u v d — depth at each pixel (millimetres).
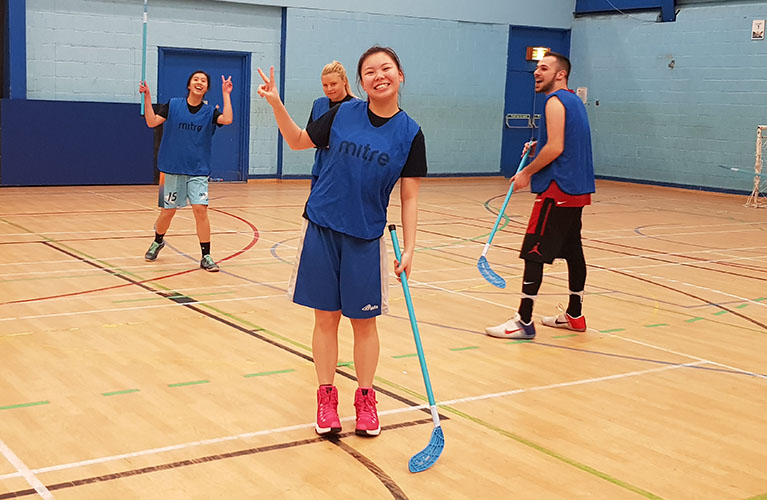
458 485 2752
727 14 13367
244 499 2562
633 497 2721
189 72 12516
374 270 3061
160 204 6176
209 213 9312
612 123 15352
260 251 6984
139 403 3367
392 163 2990
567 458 3023
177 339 4312
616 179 15391
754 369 4273
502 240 8211
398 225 8883
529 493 2715
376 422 3137
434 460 2859
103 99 11828
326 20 13336
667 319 5273
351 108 3084
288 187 12641
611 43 15188
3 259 6191
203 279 5797
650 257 7570
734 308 5637
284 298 5324
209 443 2988
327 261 3053
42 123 11078
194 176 6043
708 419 3514
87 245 6902
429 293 5711
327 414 3111
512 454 3037
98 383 3588
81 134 11352
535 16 15484
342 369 3951
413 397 3604
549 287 6086
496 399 3637
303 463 2859
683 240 8719
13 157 10953
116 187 11523
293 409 3381
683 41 14008
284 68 13109
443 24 14523
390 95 2990
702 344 4711
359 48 13727
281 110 3023
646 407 3629
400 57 14188
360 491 2666
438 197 12164
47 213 8688
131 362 3900
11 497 2494
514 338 4656
